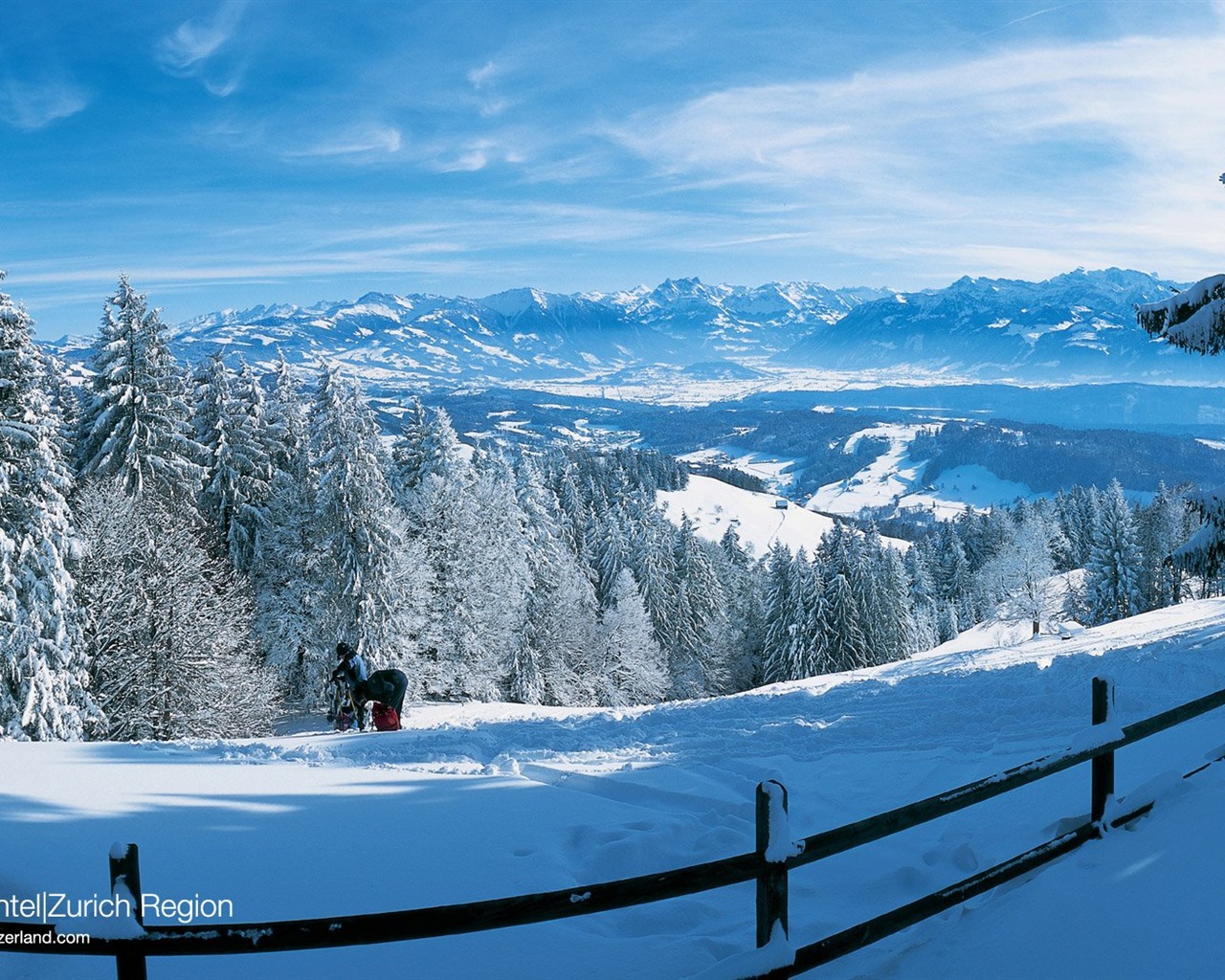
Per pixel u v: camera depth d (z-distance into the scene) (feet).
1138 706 34.30
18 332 79.30
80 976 12.85
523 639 170.60
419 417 166.71
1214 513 45.91
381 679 49.73
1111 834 15.87
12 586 77.10
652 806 24.70
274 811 22.54
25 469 78.59
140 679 100.42
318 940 9.07
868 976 12.11
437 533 156.76
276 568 138.62
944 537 418.92
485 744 36.32
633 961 14.25
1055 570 364.38
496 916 9.45
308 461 128.57
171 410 117.08
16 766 28.40
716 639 246.68
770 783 11.10
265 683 123.03
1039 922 12.76
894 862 19.17
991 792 13.38
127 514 104.99
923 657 130.62
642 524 248.73
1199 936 11.62
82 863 17.62
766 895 10.98
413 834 20.53
